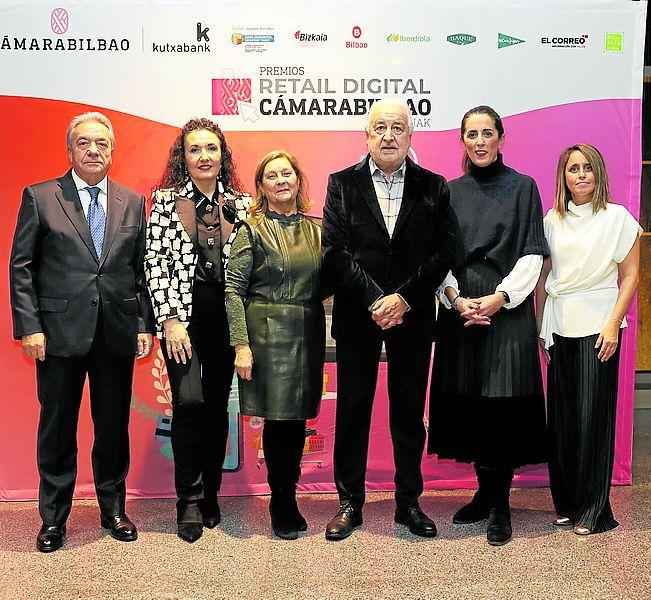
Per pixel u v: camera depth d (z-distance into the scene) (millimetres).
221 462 2947
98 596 2395
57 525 2793
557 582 2463
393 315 2645
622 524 2967
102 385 2777
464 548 2744
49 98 3191
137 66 3209
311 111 3268
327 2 3230
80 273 2670
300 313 2705
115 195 2777
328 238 2717
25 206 2674
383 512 3137
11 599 2377
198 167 2701
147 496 3369
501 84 3291
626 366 3408
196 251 2725
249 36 3227
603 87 3320
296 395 2686
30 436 3316
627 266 2826
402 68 3270
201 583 2482
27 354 2654
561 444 2939
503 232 2758
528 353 2787
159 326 2734
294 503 2904
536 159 3322
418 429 2859
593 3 3289
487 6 3264
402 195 2740
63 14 3170
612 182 3350
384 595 2383
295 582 2480
